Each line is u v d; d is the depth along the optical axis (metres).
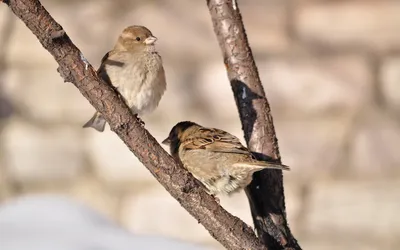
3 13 12.84
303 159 12.42
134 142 4.68
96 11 12.69
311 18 12.62
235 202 12.18
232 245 4.85
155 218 12.47
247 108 5.91
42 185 12.71
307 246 12.36
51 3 12.72
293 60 12.55
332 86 12.48
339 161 12.41
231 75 6.00
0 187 12.67
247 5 12.63
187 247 8.94
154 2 12.71
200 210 4.80
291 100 12.51
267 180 5.71
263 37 12.60
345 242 12.32
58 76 12.83
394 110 12.42
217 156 6.61
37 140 12.74
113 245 8.77
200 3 12.70
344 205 12.35
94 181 12.64
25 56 12.84
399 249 12.26
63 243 8.66
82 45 12.63
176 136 7.12
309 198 12.39
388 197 12.30
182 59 12.61
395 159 12.32
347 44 12.58
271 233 5.64
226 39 6.01
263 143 5.86
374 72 12.48
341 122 12.45
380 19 12.55
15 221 9.53
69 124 12.80
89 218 9.78
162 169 4.73
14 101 12.81
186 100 12.52
